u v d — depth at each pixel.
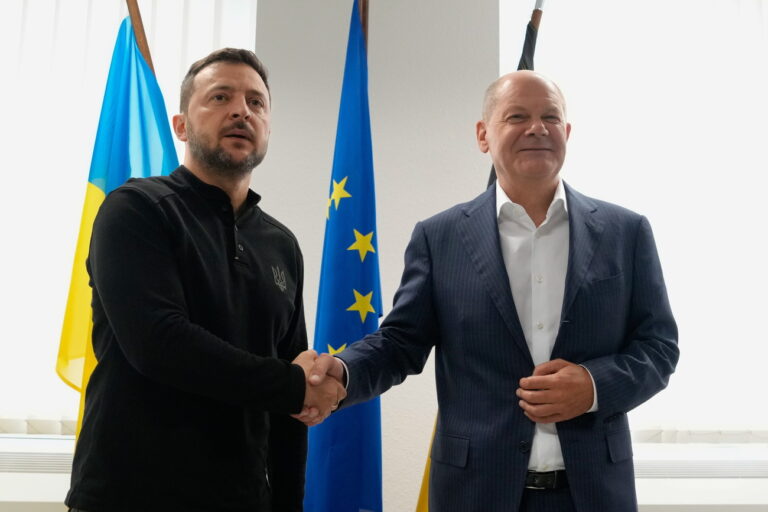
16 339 2.57
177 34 2.79
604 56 2.85
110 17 2.79
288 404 1.36
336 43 2.79
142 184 1.47
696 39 2.86
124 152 2.22
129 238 1.36
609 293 1.59
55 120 2.70
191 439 1.34
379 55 2.79
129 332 1.31
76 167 2.68
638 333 1.63
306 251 2.68
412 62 2.79
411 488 2.58
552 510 1.48
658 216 2.76
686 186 2.77
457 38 2.81
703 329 2.71
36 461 2.50
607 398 1.48
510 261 1.65
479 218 1.71
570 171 2.79
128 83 2.29
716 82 2.83
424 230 1.77
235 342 1.44
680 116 2.81
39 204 2.64
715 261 2.73
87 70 2.74
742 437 2.66
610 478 1.49
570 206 1.68
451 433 1.57
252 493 1.41
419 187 2.73
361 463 2.03
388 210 2.71
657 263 1.67
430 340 1.74
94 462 1.30
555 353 1.56
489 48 2.81
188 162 1.65
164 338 1.30
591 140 2.80
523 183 1.69
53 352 2.59
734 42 2.86
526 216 1.68
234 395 1.31
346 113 2.25
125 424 1.32
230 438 1.39
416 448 2.60
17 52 2.71
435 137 2.76
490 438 1.51
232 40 2.86
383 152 2.74
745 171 2.78
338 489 2.00
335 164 2.22
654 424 2.67
